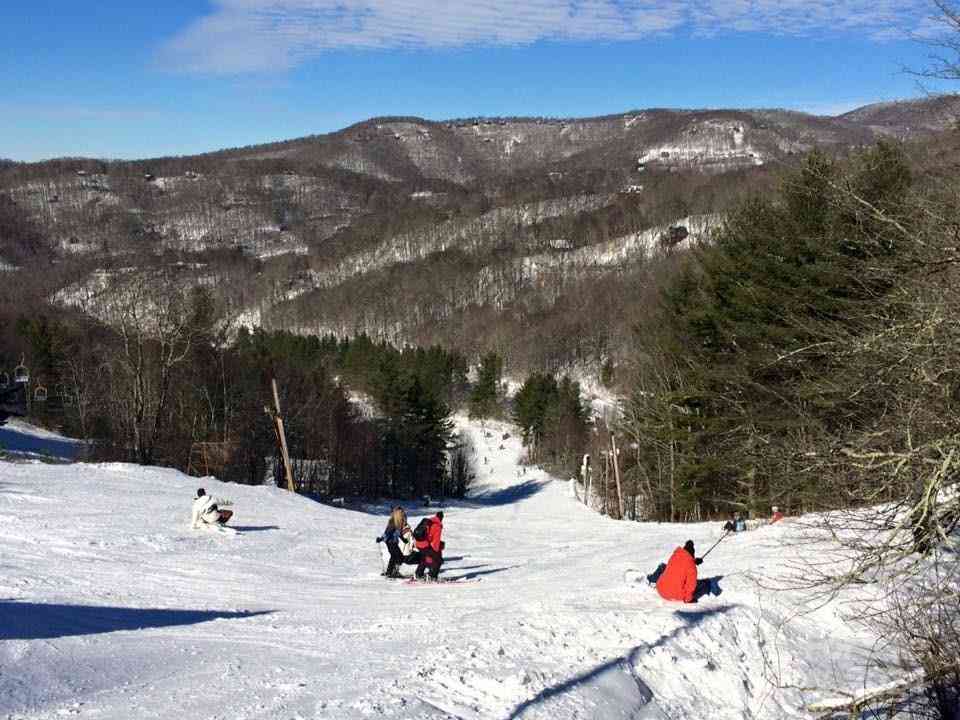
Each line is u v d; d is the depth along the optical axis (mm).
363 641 9648
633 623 10297
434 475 79750
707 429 34094
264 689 7109
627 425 47250
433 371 119938
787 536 11883
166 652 8648
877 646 10742
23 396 77312
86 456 47781
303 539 22531
